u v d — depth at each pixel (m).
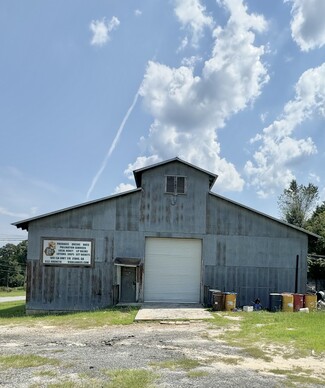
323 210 44.31
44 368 6.39
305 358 7.34
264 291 16.25
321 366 6.80
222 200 16.64
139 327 11.18
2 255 86.75
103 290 15.80
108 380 5.72
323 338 8.98
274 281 16.34
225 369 6.51
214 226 16.47
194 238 16.41
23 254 85.50
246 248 16.42
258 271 16.33
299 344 8.45
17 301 26.64
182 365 6.68
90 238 16.02
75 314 14.23
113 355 7.42
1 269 79.06
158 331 10.45
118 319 12.49
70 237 15.96
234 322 11.67
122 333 10.18
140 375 5.96
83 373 6.08
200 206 16.55
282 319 11.90
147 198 16.44
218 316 12.86
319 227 33.25
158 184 16.55
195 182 16.67
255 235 16.52
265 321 11.65
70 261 15.86
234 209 16.61
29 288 15.66
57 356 7.30
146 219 16.31
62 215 16.05
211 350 7.96
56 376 5.93
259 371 6.45
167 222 16.38
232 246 16.41
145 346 8.38
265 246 16.47
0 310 18.56
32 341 9.12
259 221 16.58
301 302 14.97
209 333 9.99
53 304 15.64
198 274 16.38
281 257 16.48
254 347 8.22
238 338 9.24
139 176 17.33
